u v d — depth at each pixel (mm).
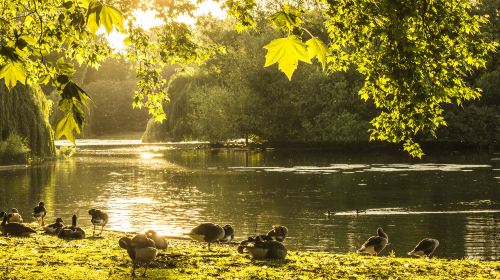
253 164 64375
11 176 52844
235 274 13609
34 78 13312
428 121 13461
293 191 42062
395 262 16188
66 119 4352
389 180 47719
